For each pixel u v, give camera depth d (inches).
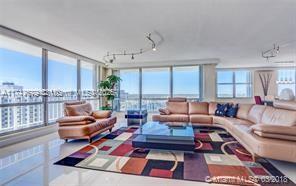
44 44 168.2
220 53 219.3
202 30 136.6
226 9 102.0
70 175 86.5
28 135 154.3
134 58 252.1
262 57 243.6
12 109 151.3
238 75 353.1
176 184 78.0
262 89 333.1
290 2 93.6
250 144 104.7
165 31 138.9
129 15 109.9
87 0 91.6
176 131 133.8
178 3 95.2
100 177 84.4
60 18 114.0
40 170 92.0
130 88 300.0
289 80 328.2
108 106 284.2
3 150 124.3
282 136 94.7
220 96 357.7
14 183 79.0
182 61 268.4
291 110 116.2
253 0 92.0
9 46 149.9
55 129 188.2
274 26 128.0
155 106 289.7
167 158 108.2
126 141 146.2
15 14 108.1
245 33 143.4
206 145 135.0
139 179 82.4
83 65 253.4
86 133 139.3
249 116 164.9
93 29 134.0
